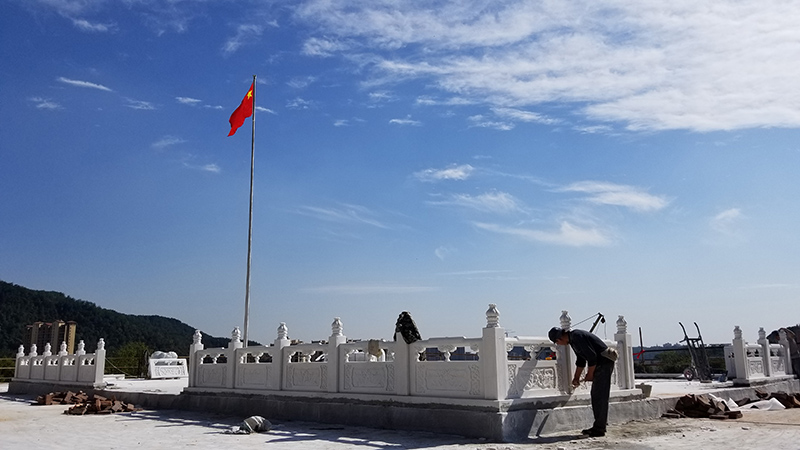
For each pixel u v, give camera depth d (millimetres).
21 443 10977
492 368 10492
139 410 17547
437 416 11117
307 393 13812
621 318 13734
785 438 10258
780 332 21922
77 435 12031
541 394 11219
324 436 11109
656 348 31562
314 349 14086
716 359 26844
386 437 10773
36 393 25844
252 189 21641
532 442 10062
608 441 10117
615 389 13102
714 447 9406
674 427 11891
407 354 11938
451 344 11227
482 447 9508
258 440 10805
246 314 20594
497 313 10773
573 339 11266
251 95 23438
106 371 35375
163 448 10031
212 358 19016
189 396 17172
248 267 21000
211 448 9938
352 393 12836
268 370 15109
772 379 20047
